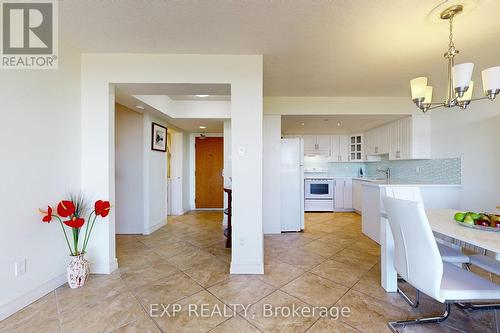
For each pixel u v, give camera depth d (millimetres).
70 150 2203
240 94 2361
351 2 1596
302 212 4035
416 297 1926
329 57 2393
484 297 1310
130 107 3326
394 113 3703
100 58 2344
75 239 2117
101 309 1764
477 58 2393
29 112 1836
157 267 2518
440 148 3543
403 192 2145
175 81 2357
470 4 1583
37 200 1898
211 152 5824
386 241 2039
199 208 5832
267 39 2078
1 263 1644
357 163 6191
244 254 2375
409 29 1896
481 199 2953
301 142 4047
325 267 2531
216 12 1720
